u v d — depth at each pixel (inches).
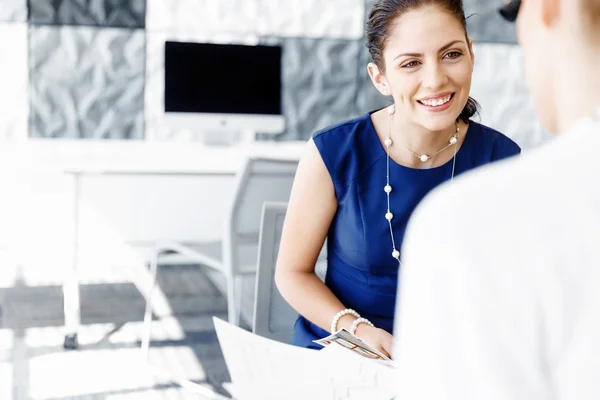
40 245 187.6
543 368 18.3
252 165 112.8
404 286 20.6
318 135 66.5
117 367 131.0
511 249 18.8
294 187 67.7
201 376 129.0
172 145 205.9
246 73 188.7
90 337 146.7
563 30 21.6
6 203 180.5
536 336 18.2
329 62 239.9
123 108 224.4
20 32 214.7
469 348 18.5
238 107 188.9
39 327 151.1
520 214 19.1
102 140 222.5
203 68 186.2
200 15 226.7
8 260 190.2
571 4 21.1
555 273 18.4
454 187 20.4
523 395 18.1
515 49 257.0
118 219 169.0
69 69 219.1
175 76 185.3
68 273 138.0
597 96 21.1
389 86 61.8
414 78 57.9
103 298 174.2
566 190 19.3
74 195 136.2
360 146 66.1
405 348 20.1
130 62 223.3
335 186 65.7
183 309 168.1
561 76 21.9
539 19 22.4
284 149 185.3
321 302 65.1
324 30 238.1
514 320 18.3
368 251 65.6
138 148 196.5
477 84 256.2
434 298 19.2
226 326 49.6
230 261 116.6
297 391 47.4
